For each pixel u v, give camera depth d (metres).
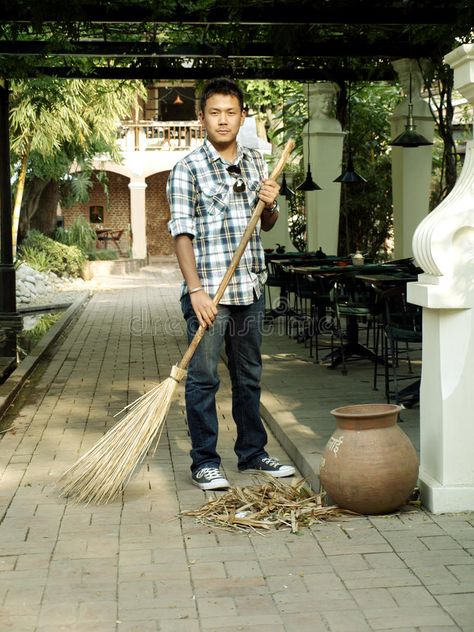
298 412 6.06
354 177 11.07
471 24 7.73
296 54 10.24
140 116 31.03
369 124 16.05
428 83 11.44
